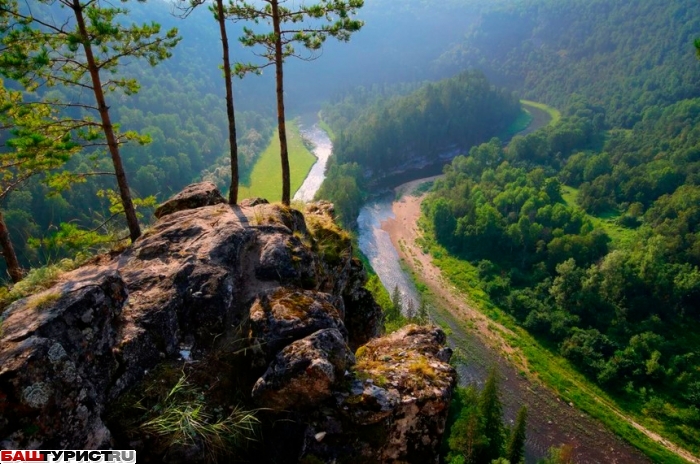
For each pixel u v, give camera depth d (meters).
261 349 8.38
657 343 54.94
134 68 141.62
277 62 17.00
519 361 53.00
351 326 16.38
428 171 129.88
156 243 11.27
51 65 12.59
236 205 15.03
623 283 62.19
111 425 7.05
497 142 128.12
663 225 80.25
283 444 7.77
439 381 8.72
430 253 79.38
